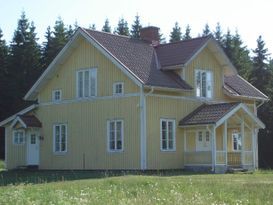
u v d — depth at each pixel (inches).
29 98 1615.4
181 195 657.6
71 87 1505.9
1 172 1470.2
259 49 2647.6
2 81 2509.8
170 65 1434.5
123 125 1366.9
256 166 1589.6
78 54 1493.6
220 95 1563.7
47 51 2746.1
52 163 1533.0
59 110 1531.7
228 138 1566.2
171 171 1344.7
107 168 1395.2
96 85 1438.2
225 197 679.1
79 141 1470.2
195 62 1483.8
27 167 1578.5
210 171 1352.1
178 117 1416.1
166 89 1365.7
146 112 1334.9
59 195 644.1
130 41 1521.9
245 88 1679.4
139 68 1386.6
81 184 829.2
